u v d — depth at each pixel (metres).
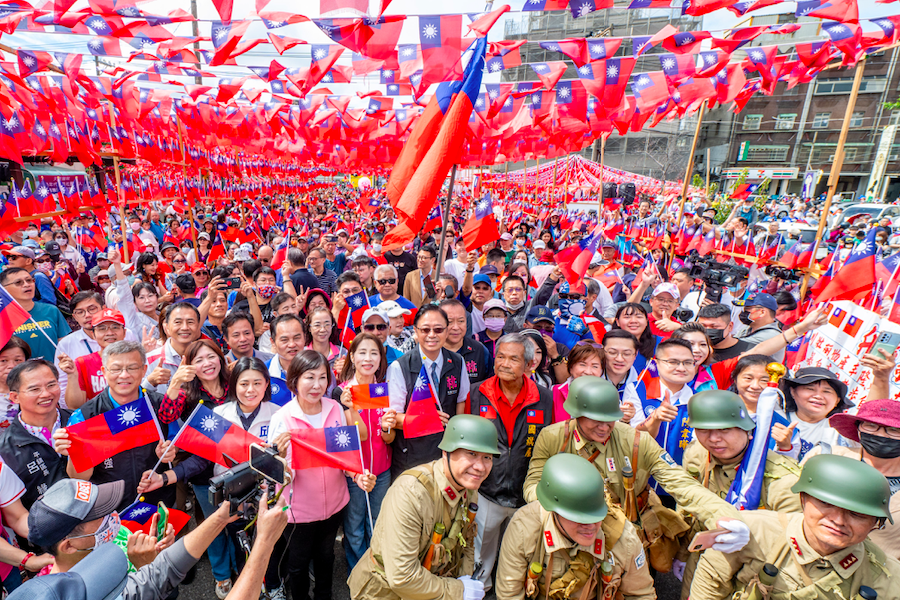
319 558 3.12
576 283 5.45
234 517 1.90
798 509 2.45
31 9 3.07
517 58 4.20
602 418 2.68
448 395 3.68
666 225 9.74
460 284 7.82
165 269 7.67
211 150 11.37
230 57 3.48
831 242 11.67
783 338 4.15
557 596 2.29
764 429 2.60
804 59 4.52
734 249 8.46
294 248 6.56
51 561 2.45
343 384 3.72
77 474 2.78
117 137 7.41
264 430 3.29
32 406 2.79
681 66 4.28
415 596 2.28
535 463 3.03
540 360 3.94
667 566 2.83
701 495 2.54
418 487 2.38
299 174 24.98
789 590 2.05
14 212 5.35
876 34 4.02
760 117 38.47
